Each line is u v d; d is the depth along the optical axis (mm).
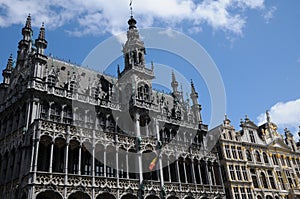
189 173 43062
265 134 60781
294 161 62156
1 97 40375
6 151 33625
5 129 36531
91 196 30234
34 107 32625
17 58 41188
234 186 48375
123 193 33000
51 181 28266
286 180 56969
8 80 42031
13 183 29922
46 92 33875
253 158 54750
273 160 58531
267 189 52969
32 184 26984
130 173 37281
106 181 32156
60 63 41438
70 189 29203
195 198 39219
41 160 31062
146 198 36406
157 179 38156
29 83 33562
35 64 35281
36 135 29641
